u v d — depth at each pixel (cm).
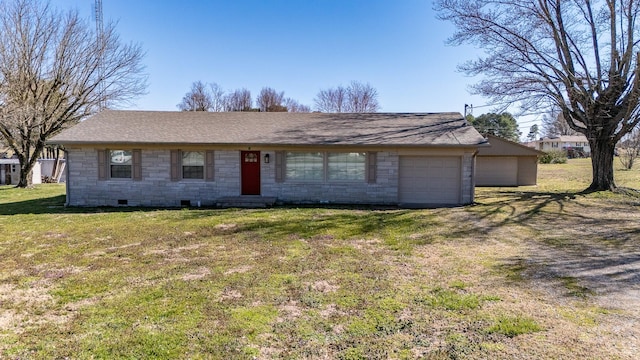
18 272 532
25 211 1126
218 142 1205
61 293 449
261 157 1256
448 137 1253
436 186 1255
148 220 950
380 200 1251
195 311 392
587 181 2109
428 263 571
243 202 1205
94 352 310
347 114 1578
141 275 515
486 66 1723
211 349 314
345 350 313
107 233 795
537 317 372
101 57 1956
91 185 1248
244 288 461
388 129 1358
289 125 1405
